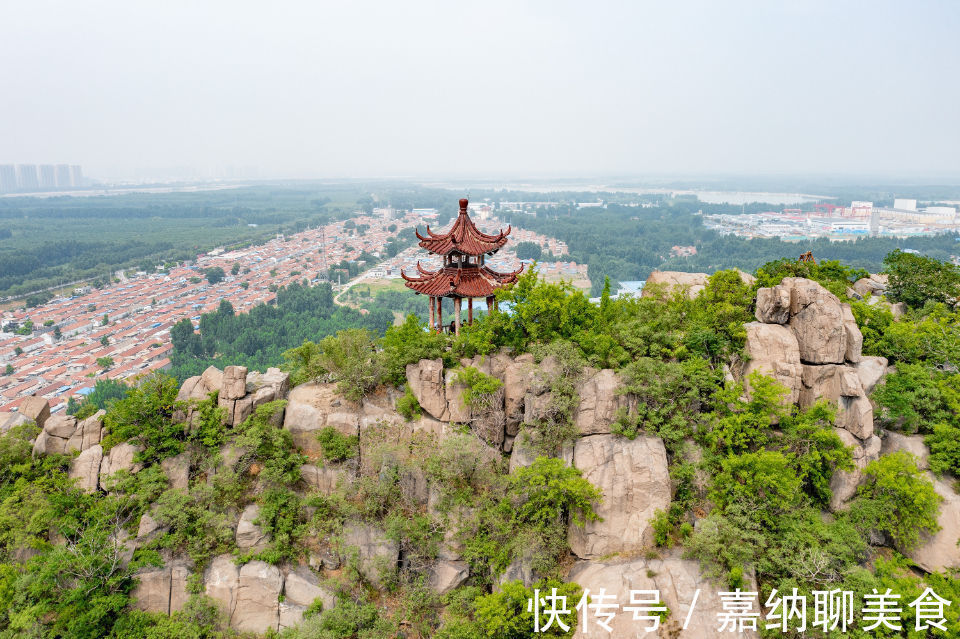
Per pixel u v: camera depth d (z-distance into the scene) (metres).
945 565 25.25
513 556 27.31
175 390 31.12
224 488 29.28
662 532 25.92
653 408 29.11
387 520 28.75
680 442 28.28
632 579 24.45
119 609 26.22
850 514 26.61
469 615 26.61
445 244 35.16
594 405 29.28
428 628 26.64
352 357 32.34
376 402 32.41
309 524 29.27
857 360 29.95
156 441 30.27
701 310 32.84
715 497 26.34
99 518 27.78
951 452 27.36
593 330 31.75
